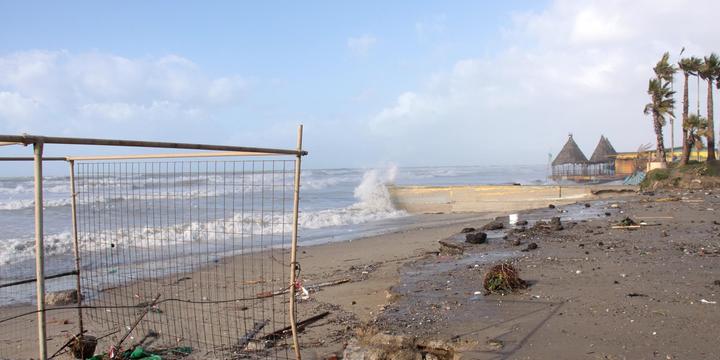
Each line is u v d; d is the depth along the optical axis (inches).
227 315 269.4
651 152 1620.3
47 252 482.6
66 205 876.0
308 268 431.5
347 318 271.1
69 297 333.1
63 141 135.3
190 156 194.2
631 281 284.0
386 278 366.9
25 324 283.1
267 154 184.9
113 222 536.7
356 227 754.8
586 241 436.1
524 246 424.8
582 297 256.1
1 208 834.8
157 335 240.4
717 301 239.6
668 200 801.6
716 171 1101.7
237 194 909.2
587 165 1942.7
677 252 368.2
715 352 181.5
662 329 205.9
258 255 496.4
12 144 159.2
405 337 210.1
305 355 214.4
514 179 2453.2
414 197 996.6
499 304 251.6
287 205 886.4
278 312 285.3
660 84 1245.1
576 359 181.2
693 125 1185.4
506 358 185.6
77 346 220.5
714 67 1160.8
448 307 249.8
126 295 318.0
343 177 2383.1
